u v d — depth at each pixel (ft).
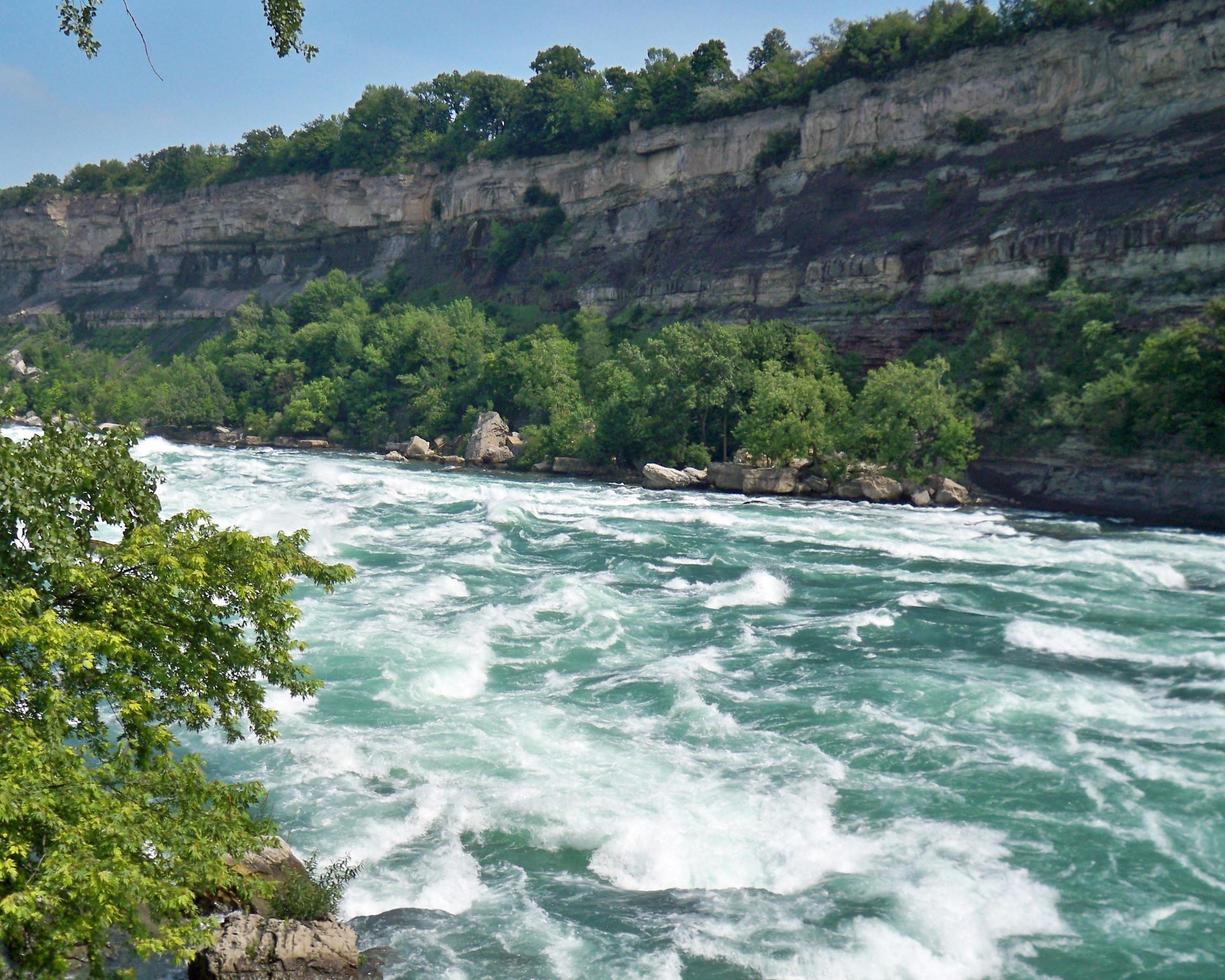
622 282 390.42
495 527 161.89
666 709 82.23
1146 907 55.83
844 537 162.81
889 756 74.02
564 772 69.82
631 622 107.86
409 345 384.88
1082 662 96.27
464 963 48.78
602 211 426.10
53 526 42.47
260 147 607.37
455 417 345.10
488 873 57.77
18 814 33.71
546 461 286.87
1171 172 247.70
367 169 536.42
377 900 54.29
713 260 354.13
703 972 48.91
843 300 297.53
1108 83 274.98
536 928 52.06
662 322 351.67
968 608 116.06
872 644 101.50
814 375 262.26
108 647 40.01
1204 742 76.84
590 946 50.70
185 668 44.78
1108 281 236.84
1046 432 220.02
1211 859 60.64
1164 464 199.00
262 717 49.65
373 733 75.25
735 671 92.73
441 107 572.51
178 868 39.81
